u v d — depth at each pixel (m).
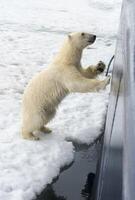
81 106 6.33
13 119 5.69
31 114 4.86
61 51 4.85
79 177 4.49
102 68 4.90
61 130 5.44
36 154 4.73
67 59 4.74
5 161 4.52
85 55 9.36
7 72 7.88
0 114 5.84
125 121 1.39
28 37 10.77
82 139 5.28
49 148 4.89
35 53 9.40
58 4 15.94
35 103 4.80
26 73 7.94
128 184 1.15
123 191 1.18
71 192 4.22
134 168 1.16
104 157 2.11
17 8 14.52
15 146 4.87
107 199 1.49
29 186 4.09
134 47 1.78
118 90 2.29
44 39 10.72
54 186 4.29
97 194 1.94
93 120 5.84
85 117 5.92
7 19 12.71
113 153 1.69
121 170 1.34
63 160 4.71
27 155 4.68
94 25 12.90
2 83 7.25
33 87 4.84
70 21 13.21
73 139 5.27
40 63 8.69
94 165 4.77
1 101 6.36
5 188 4.02
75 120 5.80
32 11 14.26
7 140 5.01
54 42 10.52
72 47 4.75
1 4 14.93
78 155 4.96
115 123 1.87
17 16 13.27
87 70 4.91
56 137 5.20
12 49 9.55
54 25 12.48
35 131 5.27
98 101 6.59
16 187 4.05
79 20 13.47
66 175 4.51
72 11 14.84
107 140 2.20
